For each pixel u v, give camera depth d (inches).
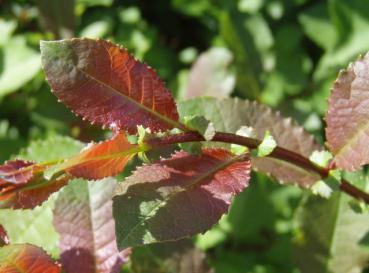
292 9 24.8
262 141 9.3
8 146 21.1
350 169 10.4
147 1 25.9
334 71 23.0
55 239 12.9
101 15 24.6
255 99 22.0
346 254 13.2
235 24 22.6
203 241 20.7
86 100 8.9
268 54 22.9
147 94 9.1
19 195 8.7
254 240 21.3
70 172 8.6
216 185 8.8
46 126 21.3
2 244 9.6
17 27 23.4
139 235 8.2
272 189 20.7
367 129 10.2
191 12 25.1
